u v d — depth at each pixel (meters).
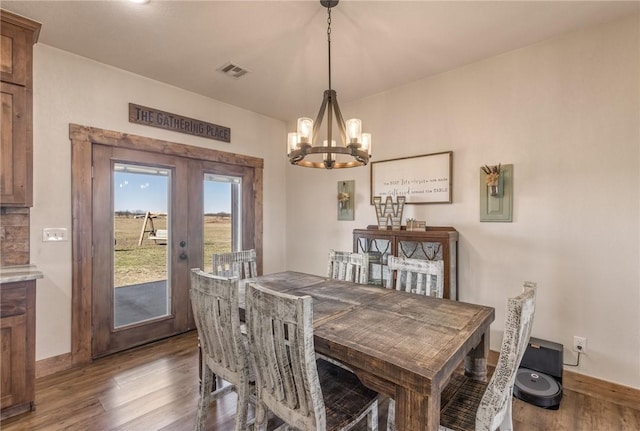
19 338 1.94
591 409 2.03
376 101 3.41
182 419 1.93
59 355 2.50
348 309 1.71
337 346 1.28
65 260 2.53
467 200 2.78
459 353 1.24
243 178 3.87
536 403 2.04
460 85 2.82
